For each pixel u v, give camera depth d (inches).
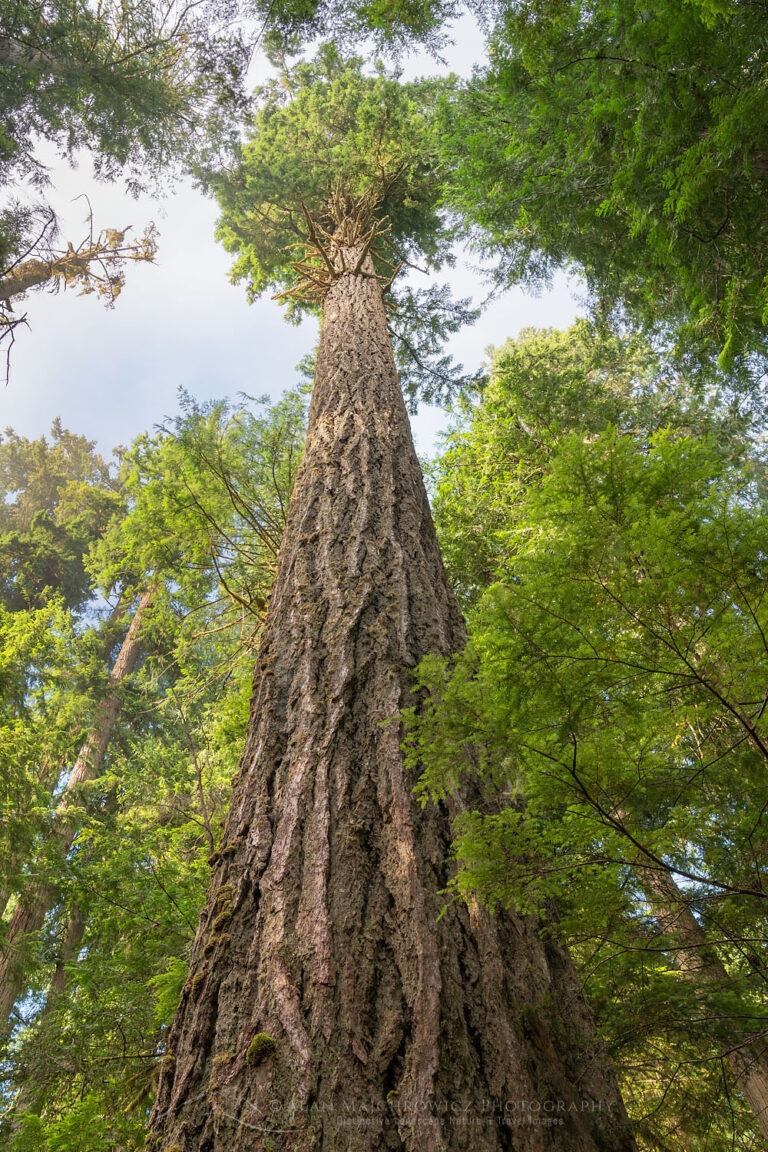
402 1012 65.2
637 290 237.3
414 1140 56.0
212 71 307.4
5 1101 151.7
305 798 87.6
